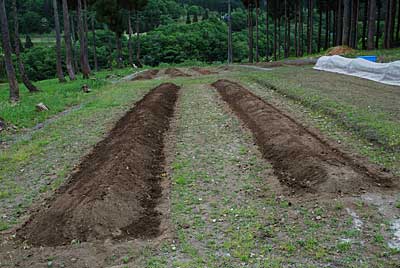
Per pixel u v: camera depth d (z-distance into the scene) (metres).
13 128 12.73
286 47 47.81
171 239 5.54
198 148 9.66
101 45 63.25
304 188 6.93
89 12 54.16
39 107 15.34
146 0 48.72
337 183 6.75
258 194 6.89
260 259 4.95
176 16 87.00
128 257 5.19
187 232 5.71
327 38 46.56
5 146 10.82
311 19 43.41
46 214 6.30
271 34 71.56
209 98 16.67
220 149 9.48
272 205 6.43
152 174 8.10
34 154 9.80
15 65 45.59
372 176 7.28
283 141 8.96
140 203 6.71
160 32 67.38
